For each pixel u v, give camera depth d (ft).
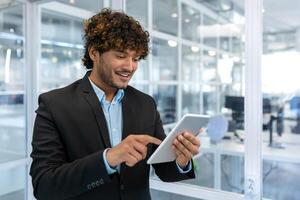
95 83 3.51
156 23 11.88
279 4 6.61
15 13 8.99
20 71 9.16
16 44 9.09
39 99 3.41
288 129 6.73
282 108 6.73
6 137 9.02
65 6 10.30
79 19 10.69
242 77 7.34
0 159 8.74
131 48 3.14
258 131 6.30
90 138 3.24
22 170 9.21
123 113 3.54
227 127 9.37
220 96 13.07
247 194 6.46
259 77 6.25
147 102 3.84
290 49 6.66
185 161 3.25
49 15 10.37
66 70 11.12
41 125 3.21
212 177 7.82
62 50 11.04
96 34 3.20
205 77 14.33
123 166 3.29
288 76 6.63
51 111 3.24
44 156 3.08
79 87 3.51
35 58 9.25
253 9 6.23
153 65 11.72
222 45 13.48
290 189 6.53
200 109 14.12
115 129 3.46
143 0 10.06
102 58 3.22
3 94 9.00
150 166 3.64
